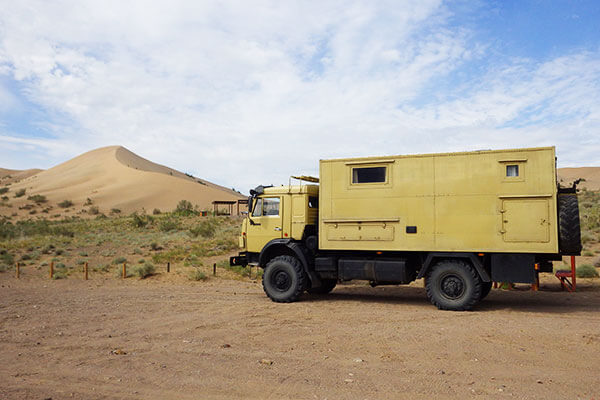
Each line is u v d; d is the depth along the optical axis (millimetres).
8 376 6449
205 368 6691
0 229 44031
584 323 9398
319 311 11500
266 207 14023
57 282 19656
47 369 6773
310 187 13672
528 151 10906
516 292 14422
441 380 5961
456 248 11391
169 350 7805
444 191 11578
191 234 40000
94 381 6156
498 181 11102
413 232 11820
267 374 6352
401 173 12031
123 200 105062
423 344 7895
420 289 16125
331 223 12695
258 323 10039
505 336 8305
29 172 195625
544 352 7230
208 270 22000
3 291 16641
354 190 12500
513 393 5434
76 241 38125
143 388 5855
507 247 10938
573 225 10438
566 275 14453
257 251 14133
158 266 23453
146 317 11039
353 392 5566
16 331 9594
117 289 17203
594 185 90500
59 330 9656
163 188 116188
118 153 160250
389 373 6309
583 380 5879
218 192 124812
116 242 36594
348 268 12523
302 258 13016
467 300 11164
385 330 9094
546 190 10695
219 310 11828
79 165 152375
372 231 12250
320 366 6715
